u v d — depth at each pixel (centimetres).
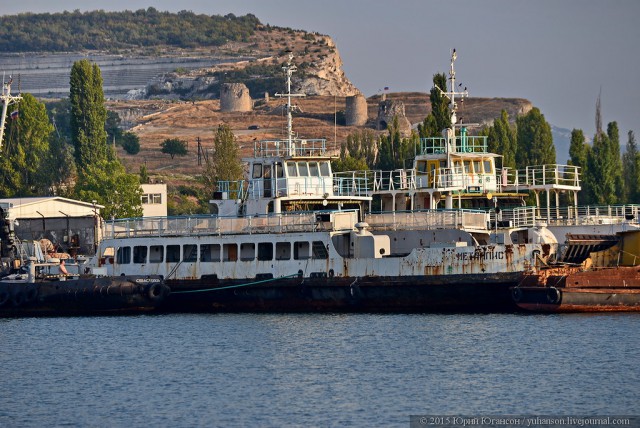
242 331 18675
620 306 19550
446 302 19900
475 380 14488
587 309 19450
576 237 19938
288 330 18588
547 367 15138
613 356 15700
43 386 14750
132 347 17438
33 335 18875
